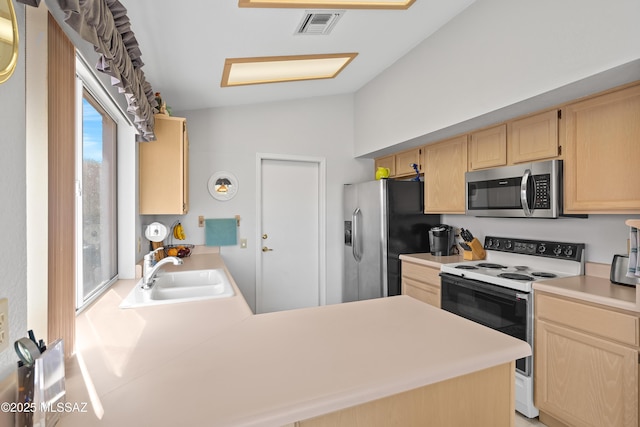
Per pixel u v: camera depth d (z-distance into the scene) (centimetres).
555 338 192
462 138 281
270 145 362
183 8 161
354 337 110
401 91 313
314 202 389
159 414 69
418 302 153
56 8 96
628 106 177
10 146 69
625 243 208
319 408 73
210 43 203
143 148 229
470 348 102
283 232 377
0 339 63
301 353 98
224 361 93
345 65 300
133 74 143
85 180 160
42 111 83
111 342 107
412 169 341
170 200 233
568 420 186
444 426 94
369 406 84
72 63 104
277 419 69
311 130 380
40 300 83
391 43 276
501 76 217
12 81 70
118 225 215
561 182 208
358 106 389
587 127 195
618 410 164
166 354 98
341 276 396
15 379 67
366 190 345
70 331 98
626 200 178
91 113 170
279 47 231
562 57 183
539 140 221
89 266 166
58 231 91
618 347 164
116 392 77
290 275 380
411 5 219
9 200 68
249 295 353
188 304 149
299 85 328
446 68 261
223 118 344
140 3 150
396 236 323
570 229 237
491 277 228
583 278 216
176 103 306
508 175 237
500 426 102
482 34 231
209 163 339
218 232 338
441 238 313
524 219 269
